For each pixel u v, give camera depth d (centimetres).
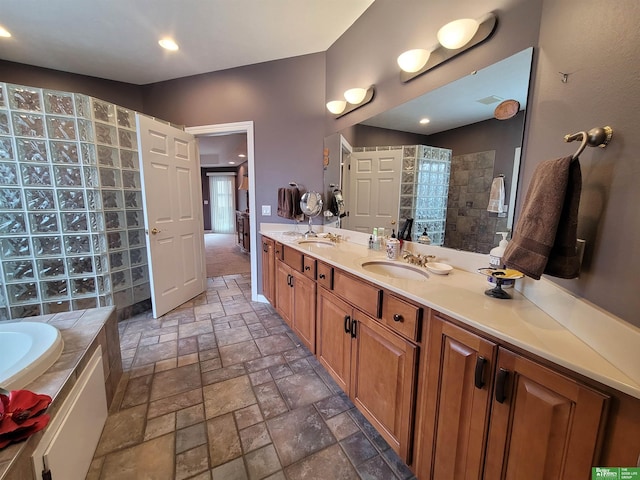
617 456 55
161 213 263
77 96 215
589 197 70
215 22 212
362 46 207
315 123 269
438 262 151
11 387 96
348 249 198
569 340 70
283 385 171
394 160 182
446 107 143
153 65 278
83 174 223
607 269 62
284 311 236
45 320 153
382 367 120
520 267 77
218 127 297
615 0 62
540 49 100
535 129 102
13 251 211
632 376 53
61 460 95
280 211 284
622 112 60
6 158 200
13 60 269
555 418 64
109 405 151
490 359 77
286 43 244
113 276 250
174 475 115
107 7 193
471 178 133
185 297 304
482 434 81
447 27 127
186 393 163
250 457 123
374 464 121
